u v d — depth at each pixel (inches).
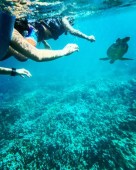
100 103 629.9
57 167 357.7
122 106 584.7
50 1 346.6
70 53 80.7
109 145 398.6
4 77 1657.2
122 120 496.1
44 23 143.9
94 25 2075.5
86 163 355.6
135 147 381.1
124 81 822.5
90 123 503.8
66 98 722.8
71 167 351.3
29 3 303.9
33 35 109.0
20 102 773.9
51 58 71.2
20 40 59.4
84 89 794.8
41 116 602.2
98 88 786.2
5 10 294.0
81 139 434.0
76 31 153.2
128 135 426.3
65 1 399.9
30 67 2315.5
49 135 474.3
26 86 1164.5
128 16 1911.9
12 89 1153.4
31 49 63.1
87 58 2365.9
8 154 420.2
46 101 748.0
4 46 55.1
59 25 154.2
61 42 3673.7
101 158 362.6
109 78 939.3
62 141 438.0
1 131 551.8
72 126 500.7
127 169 329.1
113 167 336.5
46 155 397.4
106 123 493.4
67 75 1338.6
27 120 598.5
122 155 364.8
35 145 438.6
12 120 618.5
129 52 1617.9
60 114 582.2
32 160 388.8
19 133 516.7
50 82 1163.3
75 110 596.4
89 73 1254.3
